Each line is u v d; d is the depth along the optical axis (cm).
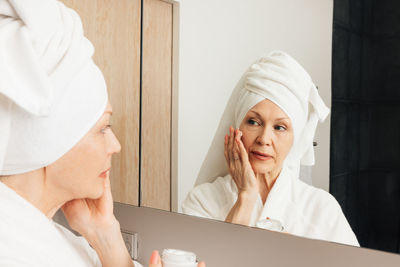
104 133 76
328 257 78
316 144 78
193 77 98
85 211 82
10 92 54
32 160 64
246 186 89
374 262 73
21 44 57
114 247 82
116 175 121
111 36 116
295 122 80
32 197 68
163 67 104
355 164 74
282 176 83
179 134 102
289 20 79
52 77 61
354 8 72
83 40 68
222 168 93
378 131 71
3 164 64
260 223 87
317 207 79
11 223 60
